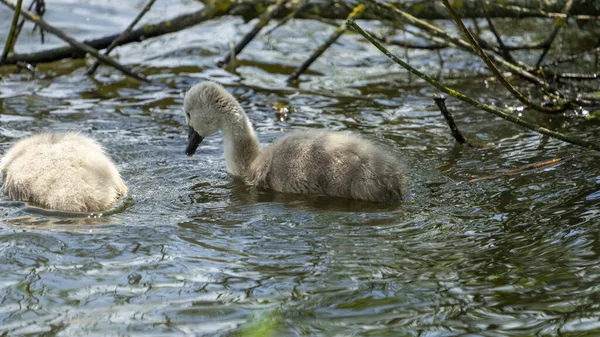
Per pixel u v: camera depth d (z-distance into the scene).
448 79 17.61
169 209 10.73
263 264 8.73
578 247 8.98
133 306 7.80
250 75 18.09
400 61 10.78
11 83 17.42
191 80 17.75
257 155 12.58
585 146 11.18
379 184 10.92
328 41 17.64
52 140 11.76
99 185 10.80
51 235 9.56
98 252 9.05
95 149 11.73
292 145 11.98
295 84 17.47
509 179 11.50
